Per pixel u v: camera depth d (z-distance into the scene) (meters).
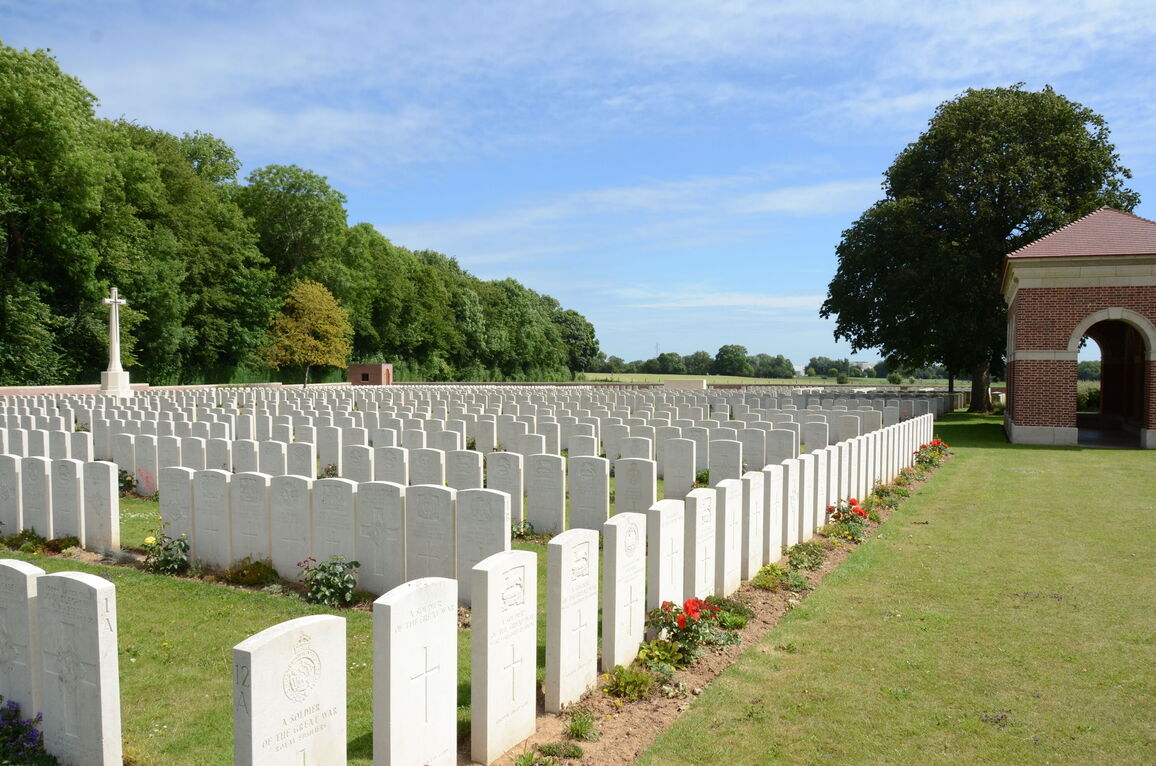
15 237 43.12
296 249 69.19
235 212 61.66
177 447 15.70
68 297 47.38
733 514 9.09
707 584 8.55
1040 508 14.58
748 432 17.59
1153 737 5.83
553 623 6.22
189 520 10.78
